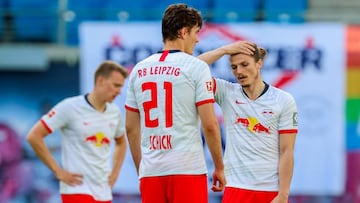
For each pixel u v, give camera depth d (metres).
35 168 40.47
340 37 40.62
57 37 45.38
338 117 40.50
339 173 40.38
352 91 40.56
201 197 19.03
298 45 40.56
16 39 45.84
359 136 40.47
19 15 45.47
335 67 40.56
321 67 40.53
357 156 40.44
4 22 45.69
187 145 18.92
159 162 18.97
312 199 40.38
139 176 19.77
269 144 20.95
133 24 40.59
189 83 18.83
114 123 27.16
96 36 40.62
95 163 26.52
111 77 26.30
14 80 41.56
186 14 19.12
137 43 40.62
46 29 45.50
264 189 20.84
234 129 21.20
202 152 19.25
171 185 18.94
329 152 40.38
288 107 20.94
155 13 44.09
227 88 21.45
